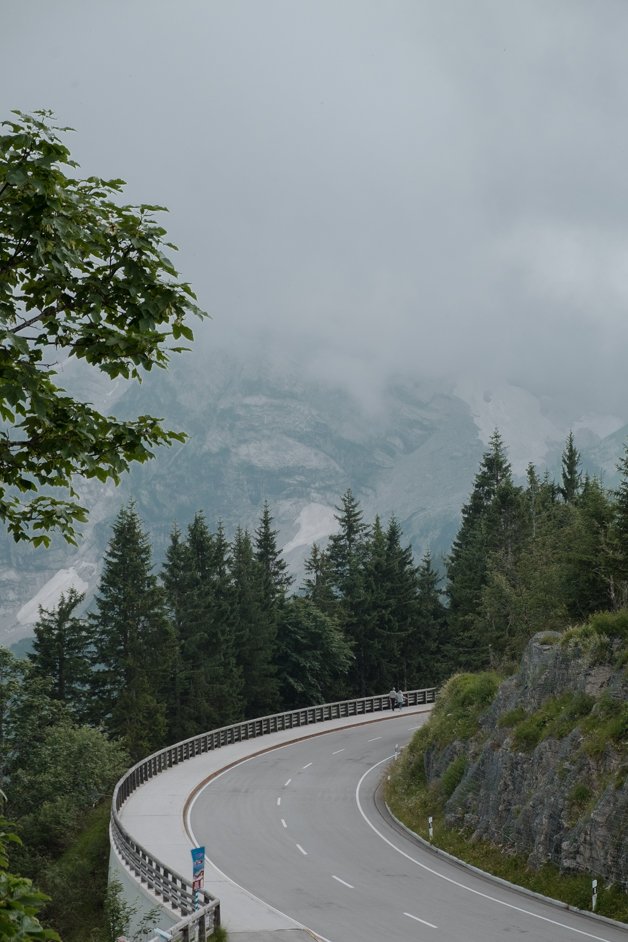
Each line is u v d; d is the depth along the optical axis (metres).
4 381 11.15
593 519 63.41
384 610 109.56
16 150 10.88
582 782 34.62
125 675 78.69
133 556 80.19
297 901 32.78
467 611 102.25
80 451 11.81
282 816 46.16
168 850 39.31
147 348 12.41
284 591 104.38
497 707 45.16
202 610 90.56
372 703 80.75
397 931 29.41
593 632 40.38
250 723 67.88
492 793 39.81
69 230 10.98
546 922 30.31
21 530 12.30
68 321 11.86
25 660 57.06
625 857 31.11
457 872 37.00
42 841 54.97
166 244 12.17
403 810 46.69
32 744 57.22
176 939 26.75
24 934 7.70
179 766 57.50
